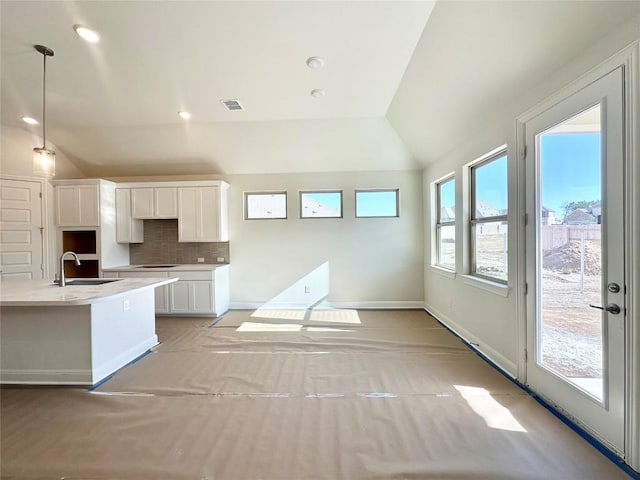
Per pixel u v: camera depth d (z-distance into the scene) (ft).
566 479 4.91
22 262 14.58
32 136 14.30
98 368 8.54
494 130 9.18
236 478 5.02
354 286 16.81
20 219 14.52
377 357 10.02
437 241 15.35
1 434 6.19
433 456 5.47
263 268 16.96
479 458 5.39
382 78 10.22
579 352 6.25
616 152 5.25
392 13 7.35
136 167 16.56
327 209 16.94
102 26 7.62
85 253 16.30
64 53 8.66
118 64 9.20
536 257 7.43
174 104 11.80
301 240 16.85
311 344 11.22
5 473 5.16
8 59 8.91
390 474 5.06
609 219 5.43
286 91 10.94
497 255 9.84
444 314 13.79
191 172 16.89
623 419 5.24
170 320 14.62
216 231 15.81
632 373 5.08
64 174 16.05
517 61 7.09
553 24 5.85
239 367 9.34
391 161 16.11
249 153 15.64
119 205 15.99
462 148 11.52
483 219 10.60
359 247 16.78
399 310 16.29
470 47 7.55
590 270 5.93
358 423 6.46
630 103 4.97
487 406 7.02
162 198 15.96
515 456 5.42
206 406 7.17
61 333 8.36
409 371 8.93
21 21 7.41
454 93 9.41
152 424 6.49
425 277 16.44
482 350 10.23
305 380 8.44
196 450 5.68
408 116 12.30
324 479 4.98
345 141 14.83
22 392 7.89
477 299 10.58
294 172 16.78
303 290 16.89
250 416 6.75
